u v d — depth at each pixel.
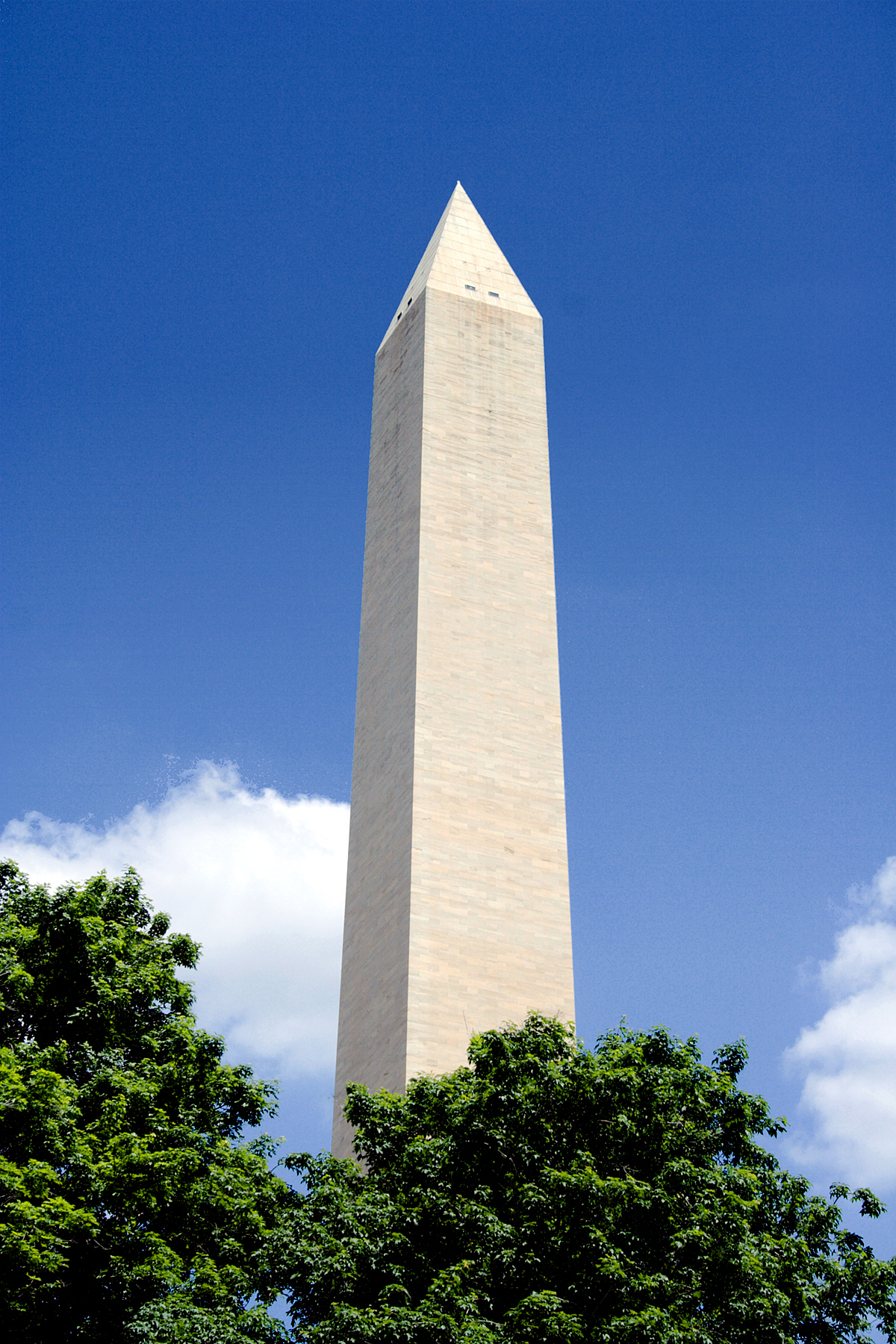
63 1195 38.69
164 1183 39.22
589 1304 38.38
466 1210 39.16
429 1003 60.81
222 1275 38.72
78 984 43.53
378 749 70.88
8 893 45.56
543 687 71.12
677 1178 40.62
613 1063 43.50
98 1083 40.97
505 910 64.56
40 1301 38.12
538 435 78.56
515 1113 42.50
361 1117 44.97
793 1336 40.34
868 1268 41.91
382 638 73.94
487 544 73.81
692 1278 39.41
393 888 64.75
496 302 81.88
